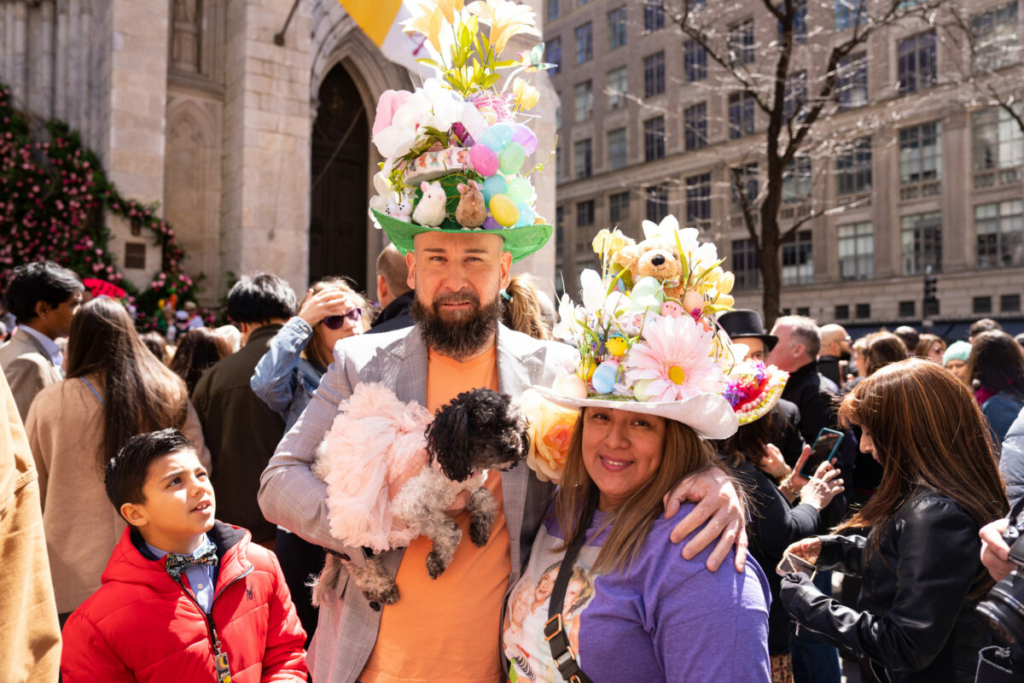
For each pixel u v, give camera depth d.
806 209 30.58
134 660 1.87
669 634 1.39
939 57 26.20
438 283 1.86
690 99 32.16
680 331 1.52
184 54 11.24
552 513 1.87
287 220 10.87
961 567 1.77
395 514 1.68
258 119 10.69
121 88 10.15
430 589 1.80
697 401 1.45
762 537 2.37
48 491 2.65
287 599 2.24
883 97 28.02
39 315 3.46
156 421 2.77
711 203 31.91
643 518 1.52
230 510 3.17
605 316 1.60
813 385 3.89
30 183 10.11
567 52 38.69
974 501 1.86
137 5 10.28
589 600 1.52
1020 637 1.41
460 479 1.60
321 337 3.27
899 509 1.97
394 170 1.90
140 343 2.87
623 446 1.58
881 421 2.04
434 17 1.87
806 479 2.83
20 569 1.24
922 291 27.66
